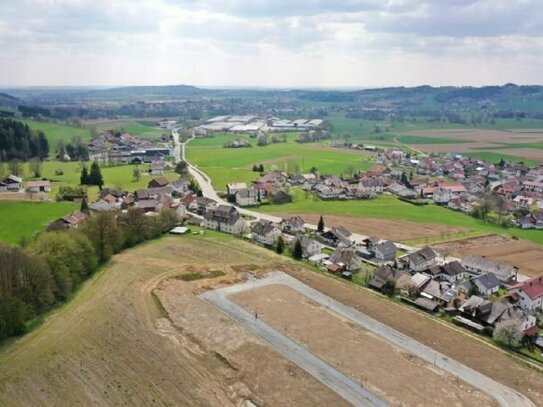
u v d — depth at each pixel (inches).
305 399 2541.8
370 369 2842.0
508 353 3088.1
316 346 3078.2
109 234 4525.1
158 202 6614.2
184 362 2815.0
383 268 4200.3
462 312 3595.0
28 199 6397.6
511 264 4847.4
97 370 2659.9
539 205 7490.2
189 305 3587.6
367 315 3553.2
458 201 7303.2
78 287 3750.0
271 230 5162.4
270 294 3863.2
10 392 2438.5
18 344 2878.9
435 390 2662.4
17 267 3186.5
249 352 2967.5
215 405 2439.7
